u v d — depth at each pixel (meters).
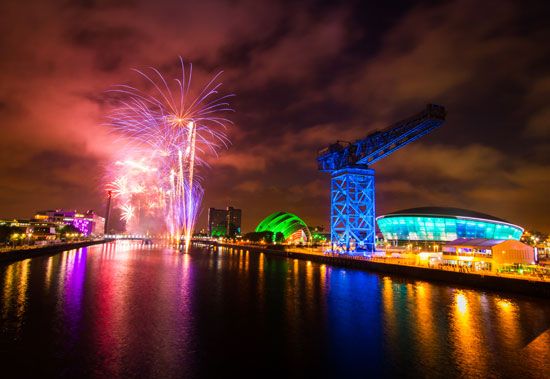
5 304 38.09
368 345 27.30
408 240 141.12
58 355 24.16
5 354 24.19
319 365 23.38
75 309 36.62
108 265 80.94
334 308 39.59
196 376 21.45
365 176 97.50
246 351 25.72
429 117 80.06
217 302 42.00
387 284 57.44
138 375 21.38
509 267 57.91
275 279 63.41
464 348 26.80
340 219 99.50
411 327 32.22
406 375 22.06
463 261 64.94
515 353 25.86
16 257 84.62
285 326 32.16
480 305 40.97
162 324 32.03
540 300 43.56
